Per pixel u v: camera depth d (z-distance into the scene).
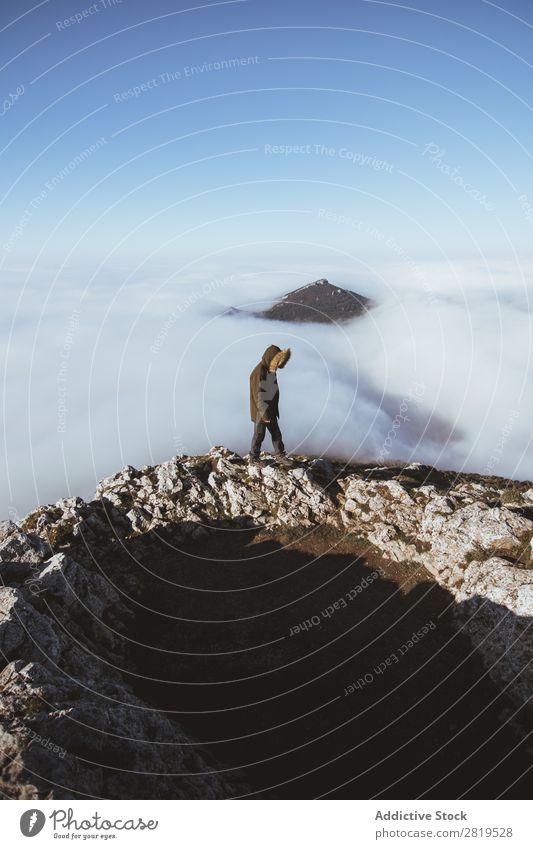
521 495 14.02
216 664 10.32
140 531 14.07
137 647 10.70
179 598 12.05
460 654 10.50
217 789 7.62
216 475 15.89
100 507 14.62
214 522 14.59
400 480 16.48
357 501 14.79
